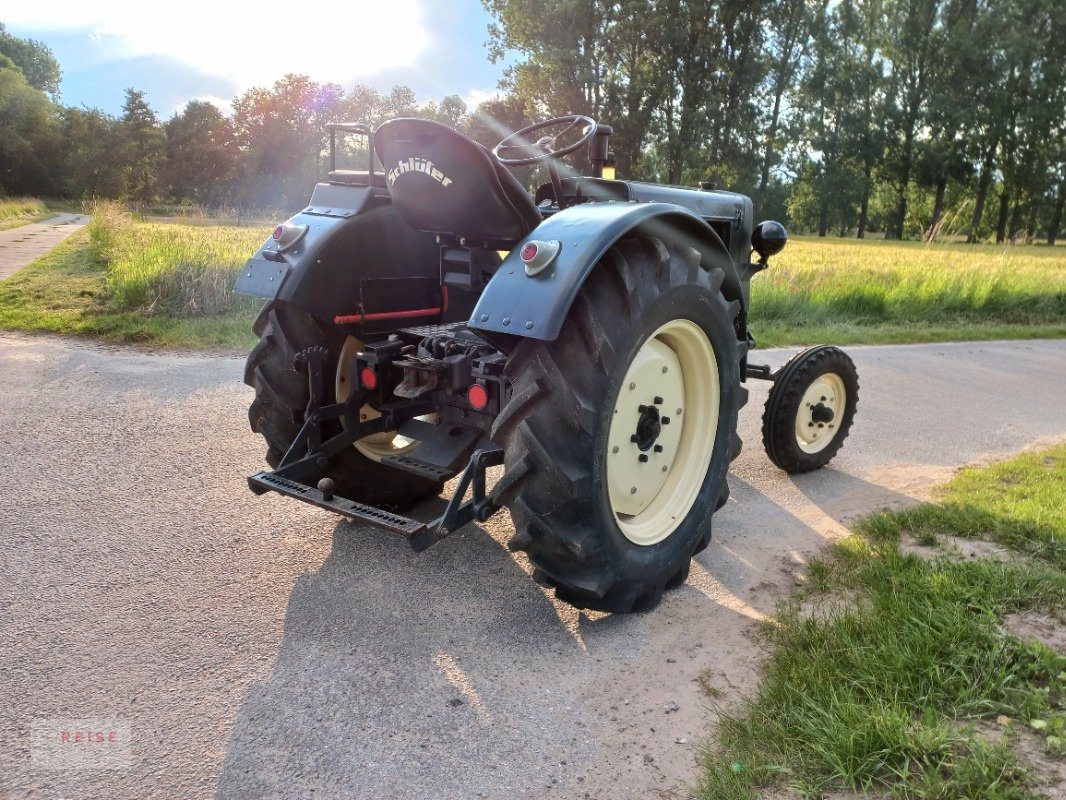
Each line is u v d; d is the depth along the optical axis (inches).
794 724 82.2
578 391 92.4
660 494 117.6
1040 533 129.9
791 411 161.6
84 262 537.6
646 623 108.3
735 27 1679.4
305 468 121.2
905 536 134.5
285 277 120.3
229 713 85.7
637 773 78.0
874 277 505.0
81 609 106.1
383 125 104.3
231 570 119.0
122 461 163.8
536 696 90.7
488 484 159.8
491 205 103.7
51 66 4188.0
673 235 109.1
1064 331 432.8
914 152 2357.3
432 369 111.1
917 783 74.0
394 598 112.5
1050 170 2267.5
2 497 142.9
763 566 127.0
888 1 2314.2
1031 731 81.7
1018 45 2178.9
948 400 248.5
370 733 83.2
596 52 1610.5
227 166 2984.7
